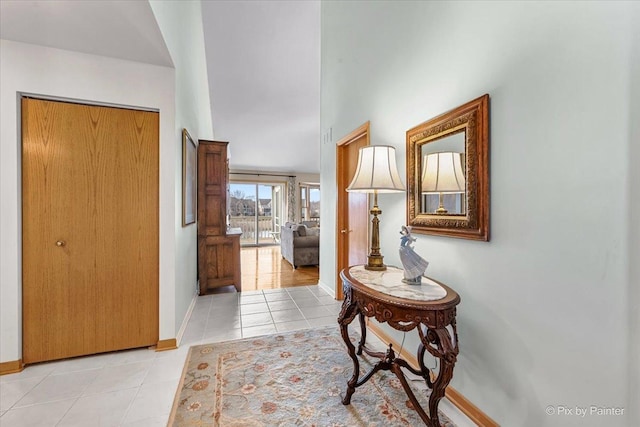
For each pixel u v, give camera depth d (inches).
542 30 42.6
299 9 154.6
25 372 72.1
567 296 39.9
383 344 87.8
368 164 66.9
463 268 58.7
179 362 77.5
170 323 86.0
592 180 36.9
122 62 81.6
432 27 67.3
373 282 59.8
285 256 239.1
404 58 78.6
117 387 66.4
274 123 255.9
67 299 78.2
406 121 78.1
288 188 353.4
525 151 45.4
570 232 39.4
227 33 166.4
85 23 65.0
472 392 56.4
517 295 47.1
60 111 76.9
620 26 33.9
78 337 79.3
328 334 95.1
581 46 37.8
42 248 76.0
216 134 266.5
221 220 143.0
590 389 37.5
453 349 46.8
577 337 38.8
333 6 130.1
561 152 40.3
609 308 35.4
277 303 127.1
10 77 72.2
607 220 35.4
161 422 55.7
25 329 74.7
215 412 58.4
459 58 59.2
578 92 38.2
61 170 77.2
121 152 82.5
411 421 56.3
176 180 90.1
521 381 46.4
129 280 83.5
